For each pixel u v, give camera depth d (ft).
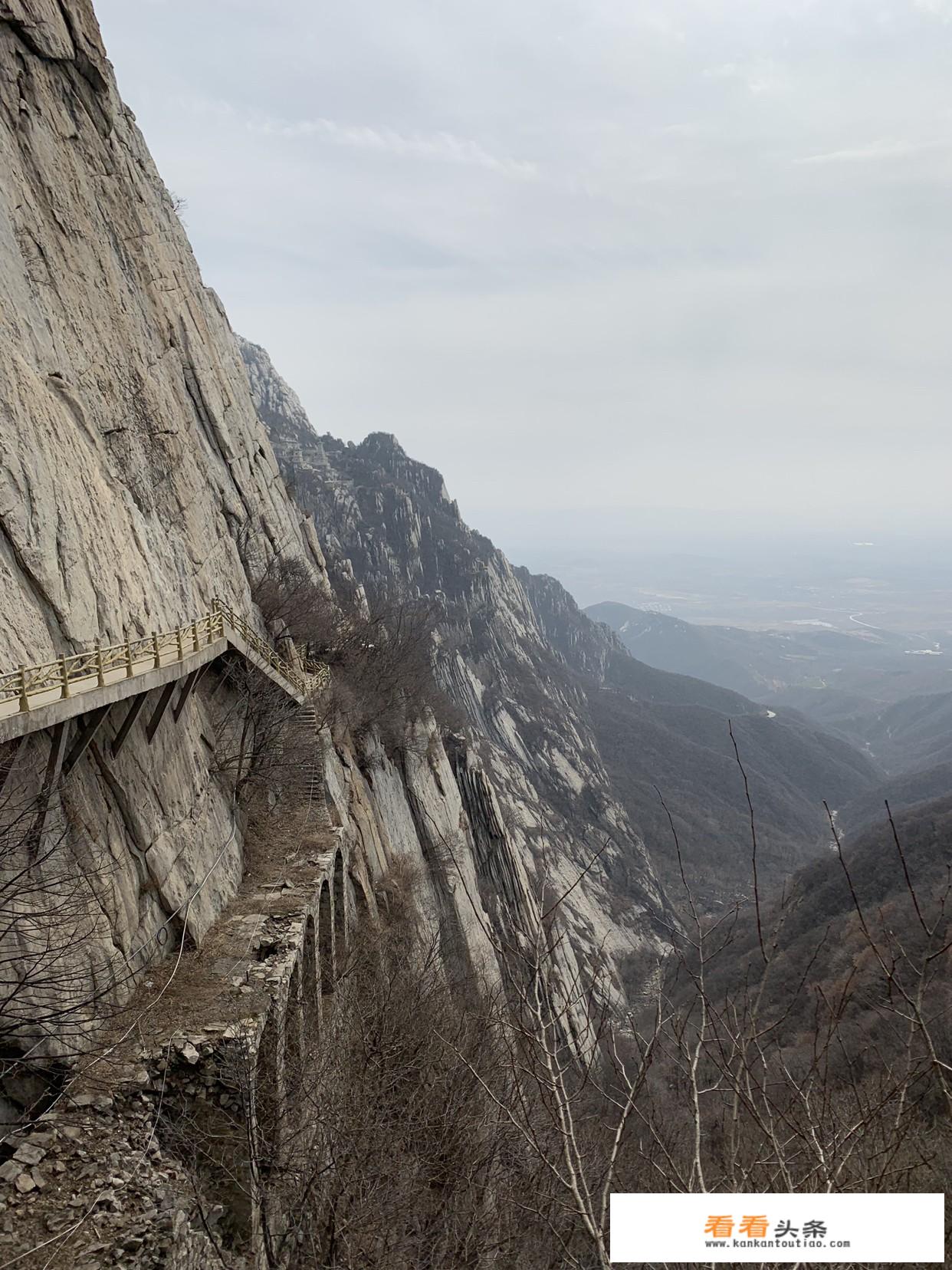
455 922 148.15
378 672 174.70
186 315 126.93
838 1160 22.02
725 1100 25.09
